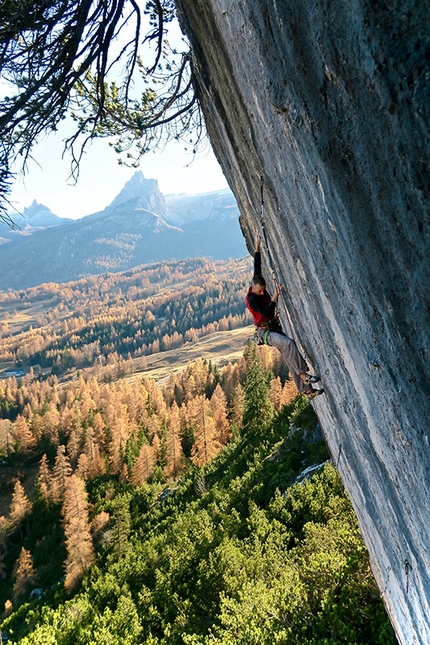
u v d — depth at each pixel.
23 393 134.00
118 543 38.47
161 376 158.50
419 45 1.67
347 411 4.64
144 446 57.56
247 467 40.41
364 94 2.07
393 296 2.48
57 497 58.16
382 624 9.40
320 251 3.47
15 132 6.08
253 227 7.03
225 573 18.09
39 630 22.20
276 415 49.44
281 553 17.62
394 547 4.82
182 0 5.09
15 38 5.57
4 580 48.75
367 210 2.42
